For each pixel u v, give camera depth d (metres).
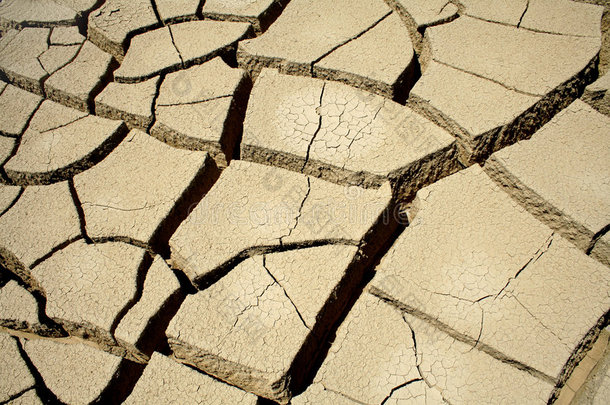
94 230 0.57
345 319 0.52
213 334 0.51
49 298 0.54
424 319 0.51
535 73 0.62
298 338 0.50
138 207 0.58
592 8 0.66
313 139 0.60
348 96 0.63
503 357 0.49
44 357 0.52
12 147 0.63
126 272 0.55
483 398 0.48
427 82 0.62
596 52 0.63
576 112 0.59
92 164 0.63
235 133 0.65
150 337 0.53
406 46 0.66
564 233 0.54
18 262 0.57
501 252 0.53
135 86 0.66
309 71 0.66
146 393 0.49
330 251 0.54
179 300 0.54
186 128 0.62
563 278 0.52
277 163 0.61
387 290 0.52
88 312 0.53
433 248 0.54
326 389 0.49
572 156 0.57
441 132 0.60
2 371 0.51
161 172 0.60
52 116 0.66
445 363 0.49
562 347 0.49
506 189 0.57
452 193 0.56
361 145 0.59
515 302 0.51
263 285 0.53
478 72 0.63
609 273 0.51
